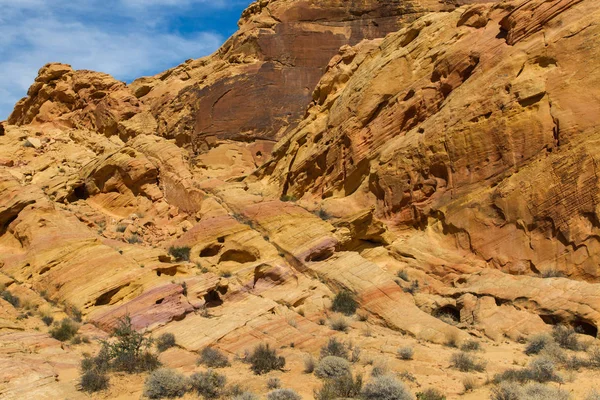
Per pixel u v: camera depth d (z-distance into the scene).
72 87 47.41
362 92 30.86
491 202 23.72
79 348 17.17
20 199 24.53
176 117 43.88
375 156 29.08
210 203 28.83
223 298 21.58
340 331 19.56
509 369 14.87
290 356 16.61
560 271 21.45
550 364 14.25
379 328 20.17
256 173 36.94
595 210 21.14
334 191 30.52
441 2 46.19
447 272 23.47
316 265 23.72
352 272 22.67
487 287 21.31
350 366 15.56
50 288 21.02
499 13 27.73
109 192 32.41
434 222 25.55
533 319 19.55
